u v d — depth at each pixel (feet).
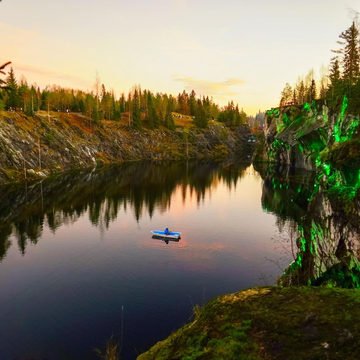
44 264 95.04
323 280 56.90
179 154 469.57
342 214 50.85
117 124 445.78
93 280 84.23
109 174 287.69
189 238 118.01
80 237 119.34
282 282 71.15
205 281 82.99
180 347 14.25
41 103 400.47
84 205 170.30
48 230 127.65
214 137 570.46
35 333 61.52
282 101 461.78
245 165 375.66
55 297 75.56
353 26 165.99
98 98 467.93
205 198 190.70
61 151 307.37
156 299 73.92
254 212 155.53
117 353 55.62
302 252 71.36
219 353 12.55
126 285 81.10
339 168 58.49
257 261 95.35
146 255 101.35
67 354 55.62
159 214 152.76
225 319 14.71
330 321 13.08
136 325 63.67
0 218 143.64
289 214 149.69
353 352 11.28
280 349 12.18
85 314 67.87
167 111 523.70
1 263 95.96
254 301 15.74
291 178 252.42
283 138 305.94
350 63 165.48
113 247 108.78
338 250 51.96
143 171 317.01
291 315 13.93
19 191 200.85
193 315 66.90
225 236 119.96
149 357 15.10
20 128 279.49
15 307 71.15
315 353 11.64
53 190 208.13
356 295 14.66
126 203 176.45
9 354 55.77
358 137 60.34
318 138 247.70
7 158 240.12
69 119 378.53
